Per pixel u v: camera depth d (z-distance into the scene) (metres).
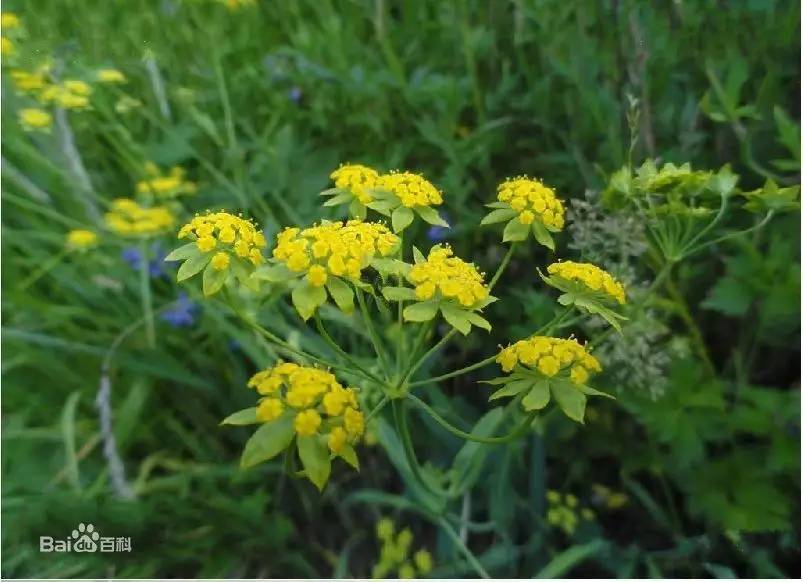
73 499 0.17
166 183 0.21
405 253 0.20
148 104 0.24
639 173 0.15
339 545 0.20
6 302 0.20
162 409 0.21
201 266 0.12
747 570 0.18
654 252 0.18
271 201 0.22
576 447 0.19
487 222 0.13
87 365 0.21
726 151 0.20
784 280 0.18
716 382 0.18
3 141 0.21
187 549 0.18
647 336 0.17
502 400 0.20
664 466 0.18
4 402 0.20
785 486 0.18
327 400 0.10
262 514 0.18
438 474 0.16
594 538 0.18
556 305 0.19
